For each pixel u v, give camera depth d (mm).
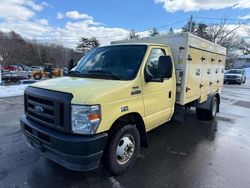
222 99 13180
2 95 12344
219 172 4086
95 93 3332
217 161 4535
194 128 6820
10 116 7633
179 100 5316
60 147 3242
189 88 5578
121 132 3783
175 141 5656
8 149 4840
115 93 3543
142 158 4617
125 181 3732
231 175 3990
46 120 3549
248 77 44500
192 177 3898
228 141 5715
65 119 3238
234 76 26000
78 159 3205
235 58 60562
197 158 4660
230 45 46906
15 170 3975
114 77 4016
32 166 4117
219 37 41688
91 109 3199
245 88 20812
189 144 5461
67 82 3832
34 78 28328
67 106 3213
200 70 6289
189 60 5363
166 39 5387
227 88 20562
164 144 5438
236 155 4844
